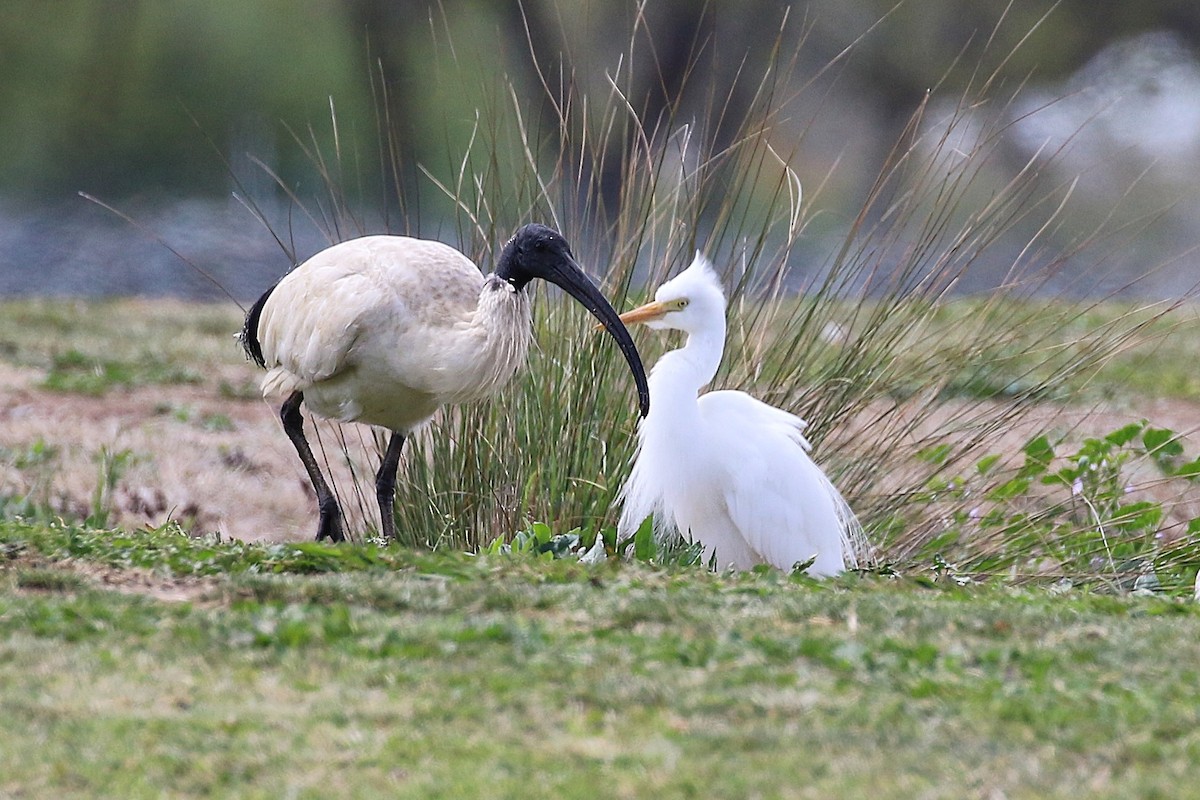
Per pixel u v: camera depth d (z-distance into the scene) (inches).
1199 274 1347.2
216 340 938.1
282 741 254.2
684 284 442.0
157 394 770.8
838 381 475.5
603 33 1251.8
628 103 482.9
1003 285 507.5
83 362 837.2
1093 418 706.2
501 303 414.0
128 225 1551.4
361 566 362.3
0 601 319.3
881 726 263.6
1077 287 1014.4
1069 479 510.0
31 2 1884.8
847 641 306.5
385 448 546.6
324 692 275.0
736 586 358.3
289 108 1817.2
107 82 1879.9
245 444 669.3
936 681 285.4
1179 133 1504.7
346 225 526.6
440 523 460.8
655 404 439.2
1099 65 1576.0
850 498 481.7
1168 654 308.8
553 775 242.1
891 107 1390.3
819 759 249.6
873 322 476.4
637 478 443.2
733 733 259.3
